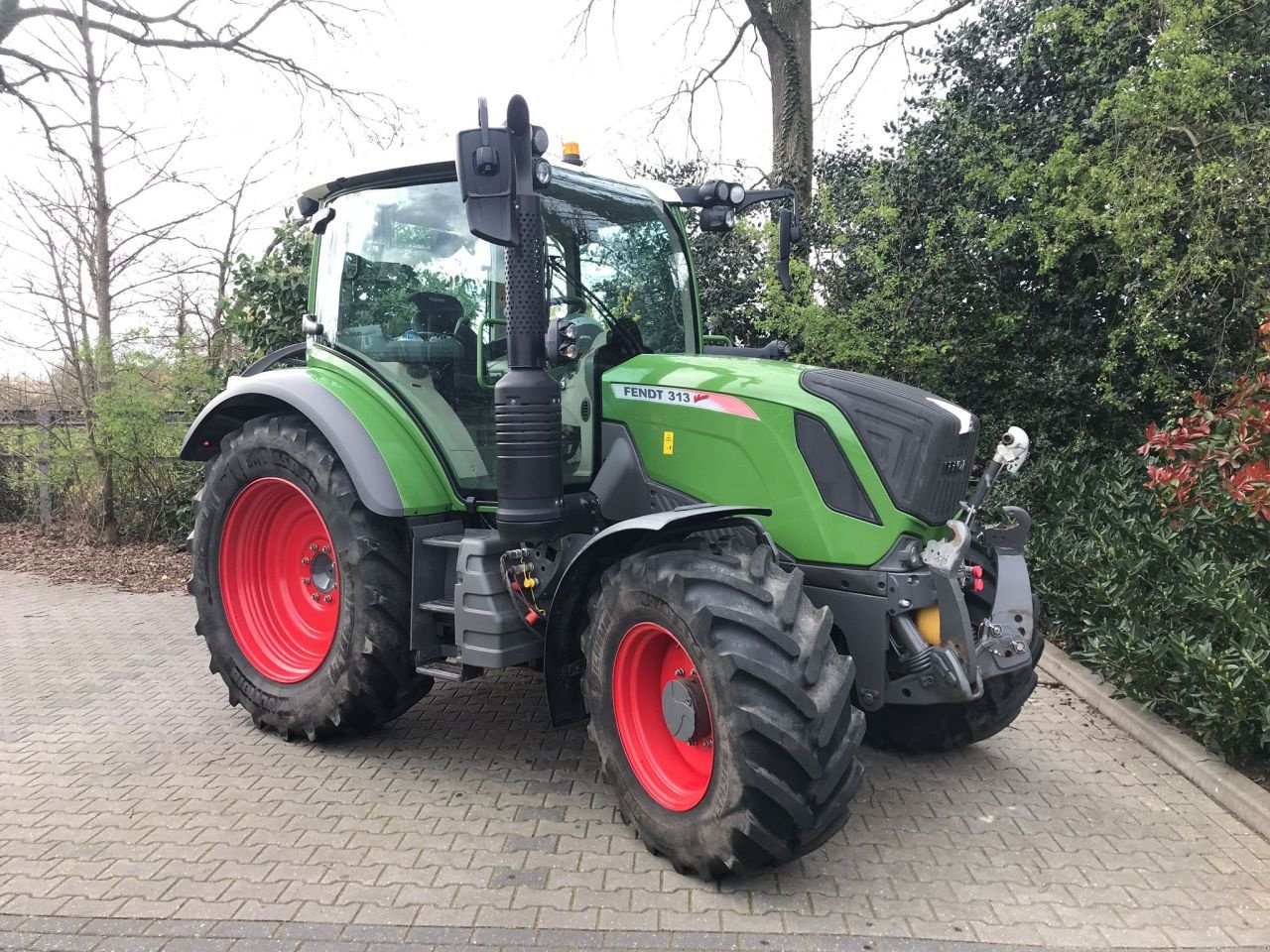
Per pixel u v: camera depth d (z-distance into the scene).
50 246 8.88
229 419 4.54
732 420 3.33
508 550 3.45
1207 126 5.96
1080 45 6.80
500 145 2.97
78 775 3.62
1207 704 3.65
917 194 7.21
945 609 3.01
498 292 3.64
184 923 2.59
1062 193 6.48
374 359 4.00
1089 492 5.91
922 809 3.36
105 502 8.62
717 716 2.64
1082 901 2.74
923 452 3.05
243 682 4.12
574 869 2.89
